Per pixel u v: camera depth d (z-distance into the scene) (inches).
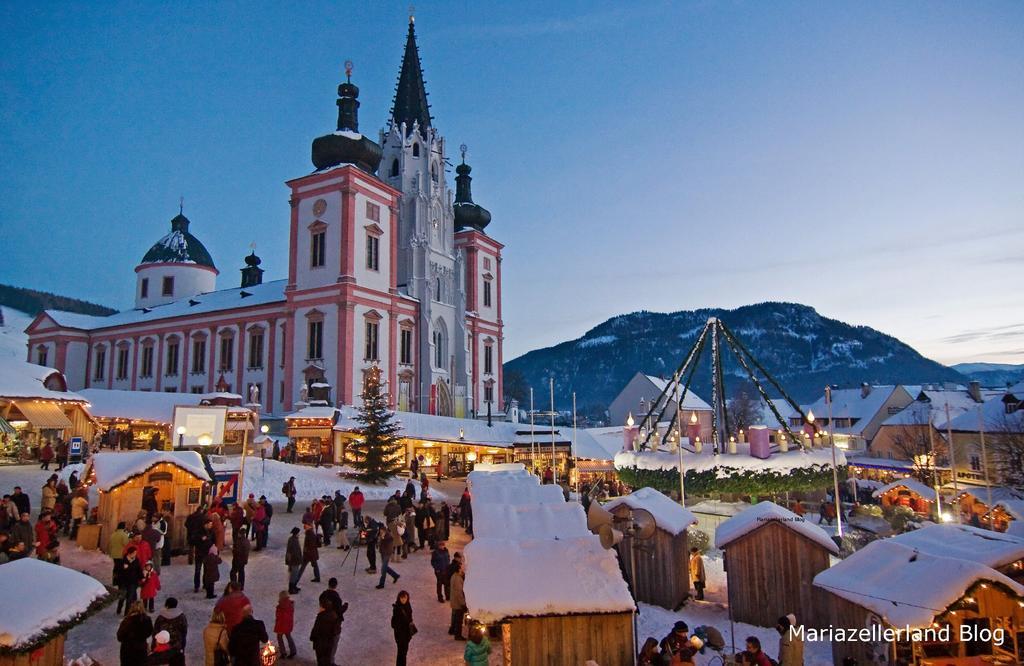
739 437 1341.0
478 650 518.0
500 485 852.0
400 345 2751.0
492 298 3476.9
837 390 3508.9
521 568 539.5
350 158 2608.3
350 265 2464.3
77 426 1782.7
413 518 1054.4
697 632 649.6
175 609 519.2
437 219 3154.5
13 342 6742.1
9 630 380.5
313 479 1585.9
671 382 1261.1
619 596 518.3
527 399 6894.7
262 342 2847.0
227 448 1764.3
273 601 747.4
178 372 3093.0
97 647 590.2
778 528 736.3
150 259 3900.1
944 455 2053.4
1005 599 524.7
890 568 553.3
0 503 823.1
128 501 907.4
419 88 3284.9
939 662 519.5
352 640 648.4
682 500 1016.2
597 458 1995.6
